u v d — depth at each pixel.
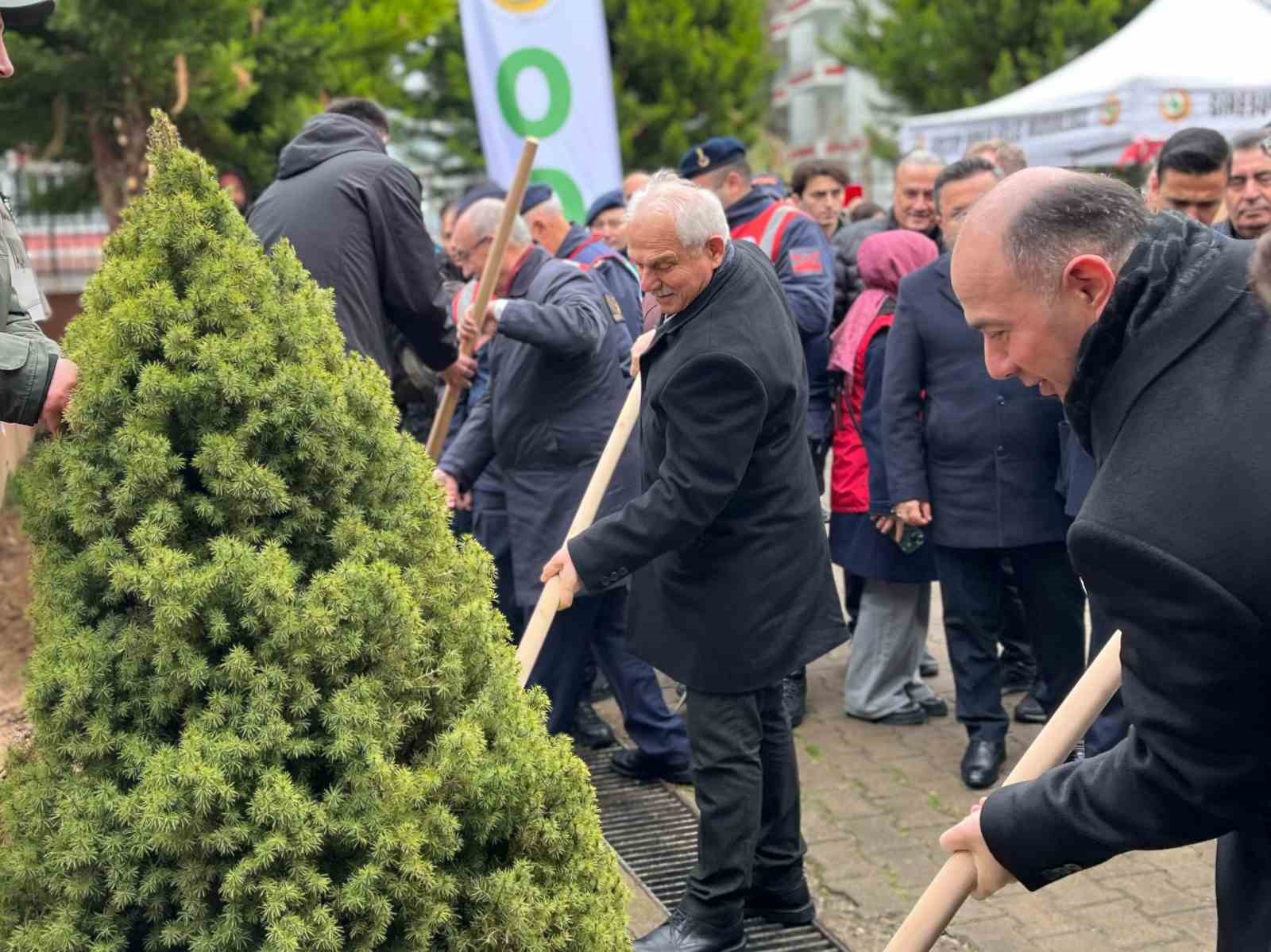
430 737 1.75
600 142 6.23
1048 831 1.67
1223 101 7.45
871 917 3.43
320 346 1.83
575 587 2.89
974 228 1.61
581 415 4.15
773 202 4.90
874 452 4.53
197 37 9.55
